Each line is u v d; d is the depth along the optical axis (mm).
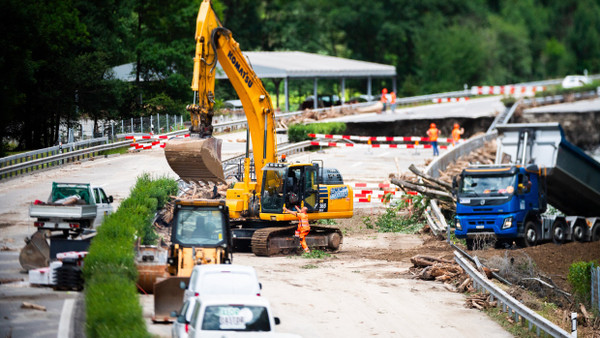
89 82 117688
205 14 57062
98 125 124250
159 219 65688
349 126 142000
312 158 114875
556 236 70375
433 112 161125
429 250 66188
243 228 64188
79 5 131000
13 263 50000
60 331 35875
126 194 75500
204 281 35875
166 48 139875
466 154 118312
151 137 110125
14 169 84438
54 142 120375
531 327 42562
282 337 30844
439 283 54500
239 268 36812
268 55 187625
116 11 137375
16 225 61500
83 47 125625
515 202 65188
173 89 141125
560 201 77750
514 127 71062
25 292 42875
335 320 43219
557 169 69938
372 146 115312
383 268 58812
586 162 71875
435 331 42219
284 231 63438
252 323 31188
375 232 77562
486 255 59969
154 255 47406
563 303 52469
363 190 86125
